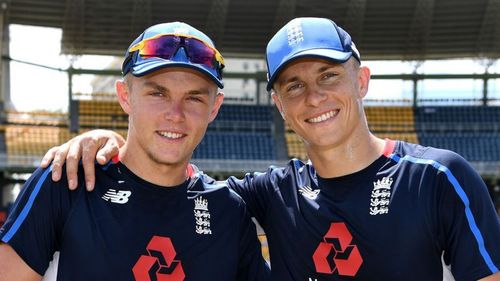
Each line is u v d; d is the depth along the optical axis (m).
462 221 3.04
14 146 20.72
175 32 3.19
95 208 3.10
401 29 22.39
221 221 3.34
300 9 22.09
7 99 21.94
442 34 22.55
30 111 22.31
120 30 21.64
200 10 21.39
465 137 23.23
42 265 3.03
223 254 3.28
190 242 3.20
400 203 3.15
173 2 20.97
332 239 3.25
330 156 3.33
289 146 22.80
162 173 3.16
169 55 3.11
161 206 3.18
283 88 3.40
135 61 3.16
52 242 3.07
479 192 3.10
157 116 3.09
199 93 3.17
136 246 3.07
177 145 3.12
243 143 22.81
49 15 21.12
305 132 3.36
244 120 23.81
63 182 3.12
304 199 3.45
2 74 21.55
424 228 3.09
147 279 3.04
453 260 3.08
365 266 3.15
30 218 3.01
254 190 3.83
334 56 3.22
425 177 3.16
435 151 3.27
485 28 22.00
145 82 3.12
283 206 3.55
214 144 22.62
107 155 3.24
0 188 19.50
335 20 22.27
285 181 3.66
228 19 21.86
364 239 3.17
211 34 22.31
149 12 20.92
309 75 3.30
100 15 21.00
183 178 3.29
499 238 3.05
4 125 21.47
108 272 2.99
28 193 3.08
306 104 3.30
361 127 3.33
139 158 3.18
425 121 24.05
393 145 3.39
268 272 3.57
